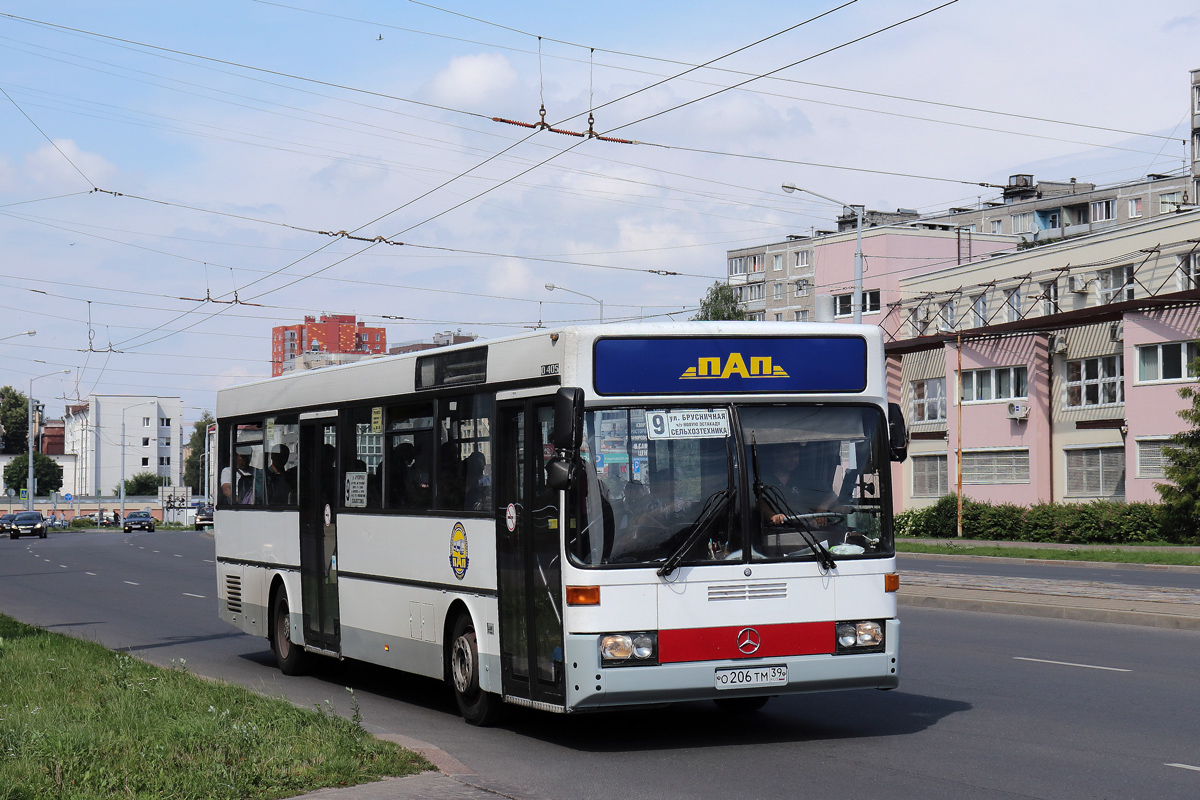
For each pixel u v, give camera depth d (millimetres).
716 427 8938
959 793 7480
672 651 8594
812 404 9148
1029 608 18406
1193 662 13016
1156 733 9297
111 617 21438
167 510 104938
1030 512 42500
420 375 11203
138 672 11953
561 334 9023
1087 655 13750
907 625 17375
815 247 69000
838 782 7840
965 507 45219
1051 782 7734
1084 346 45500
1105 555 31906
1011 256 49844
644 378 8883
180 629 19281
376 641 11883
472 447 10297
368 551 12031
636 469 8781
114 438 144000
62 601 25312
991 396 49688
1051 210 90938
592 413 8797
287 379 14164
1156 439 40906
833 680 8867
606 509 8695
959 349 47281
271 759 7699
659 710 10820
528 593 9289
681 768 8367
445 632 10648
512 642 9570
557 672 8875
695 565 8695
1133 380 41719
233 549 15586
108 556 46688
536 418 9383
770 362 9078
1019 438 48000
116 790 7078
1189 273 41875
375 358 12195
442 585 10680
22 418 156250
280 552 14125
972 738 9242
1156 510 37156
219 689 10648
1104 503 40250
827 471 9102
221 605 15945
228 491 15828
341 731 8492
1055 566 31688
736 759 8648
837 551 8992
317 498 13180
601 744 9312
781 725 9977
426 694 12391
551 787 7801
